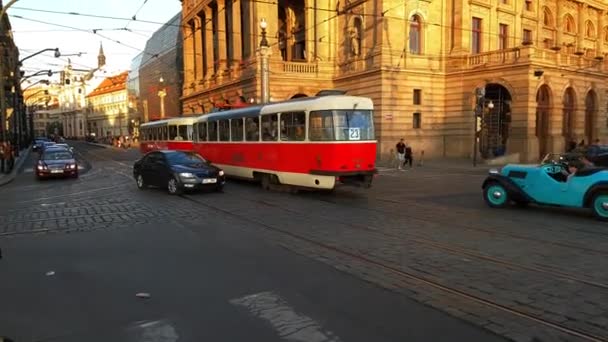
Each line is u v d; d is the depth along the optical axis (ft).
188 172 51.62
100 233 31.81
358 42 130.31
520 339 14.93
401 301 18.38
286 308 17.74
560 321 16.33
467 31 127.03
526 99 110.42
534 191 39.70
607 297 18.70
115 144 281.74
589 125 131.54
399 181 68.59
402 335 15.28
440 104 128.57
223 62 165.07
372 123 49.83
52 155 79.41
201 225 34.27
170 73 245.24
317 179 48.57
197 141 74.64
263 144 56.65
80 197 51.52
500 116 120.98
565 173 39.52
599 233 31.01
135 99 327.47
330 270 22.66
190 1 197.57
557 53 117.08
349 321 16.47
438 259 24.43
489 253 25.67
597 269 22.61
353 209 41.37
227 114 65.00
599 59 131.44
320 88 137.69
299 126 50.55
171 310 17.66
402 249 26.61
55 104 552.82
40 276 22.06
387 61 119.24
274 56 132.36
